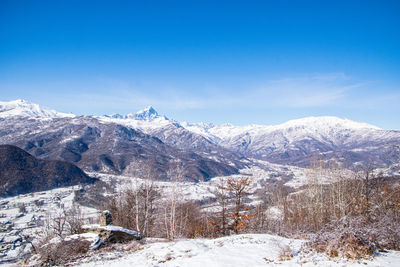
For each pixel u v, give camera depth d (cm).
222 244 1888
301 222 4109
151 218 4409
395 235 1620
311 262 1258
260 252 1552
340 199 3688
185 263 1443
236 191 3819
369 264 1159
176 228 3862
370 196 3488
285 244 1733
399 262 1183
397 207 3016
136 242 2475
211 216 3956
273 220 4466
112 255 1994
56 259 2033
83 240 2389
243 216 3616
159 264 1501
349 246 1334
